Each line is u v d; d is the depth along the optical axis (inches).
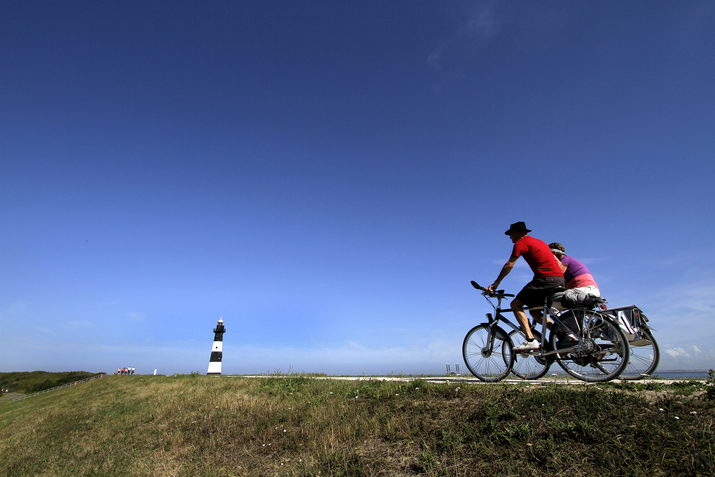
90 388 1081.4
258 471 217.3
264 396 392.8
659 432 149.9
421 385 274.2
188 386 604.1
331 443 223.5
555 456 153.2
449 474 162.7
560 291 242.5
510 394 215.0
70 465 307.0
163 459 267.1
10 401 1819.6
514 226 264.8
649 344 215.3
